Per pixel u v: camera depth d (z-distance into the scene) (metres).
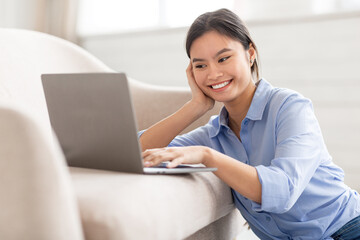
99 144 0.99
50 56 1.85
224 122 1.30
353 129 2.27
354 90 2.27
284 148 1.07
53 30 3.22
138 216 0.82
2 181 0.69
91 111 0.96
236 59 1.20
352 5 2.27
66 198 0.70
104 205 0.77
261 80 1.27
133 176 0.93
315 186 1.16
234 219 1.44
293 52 2.42
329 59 2.32
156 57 2.95
